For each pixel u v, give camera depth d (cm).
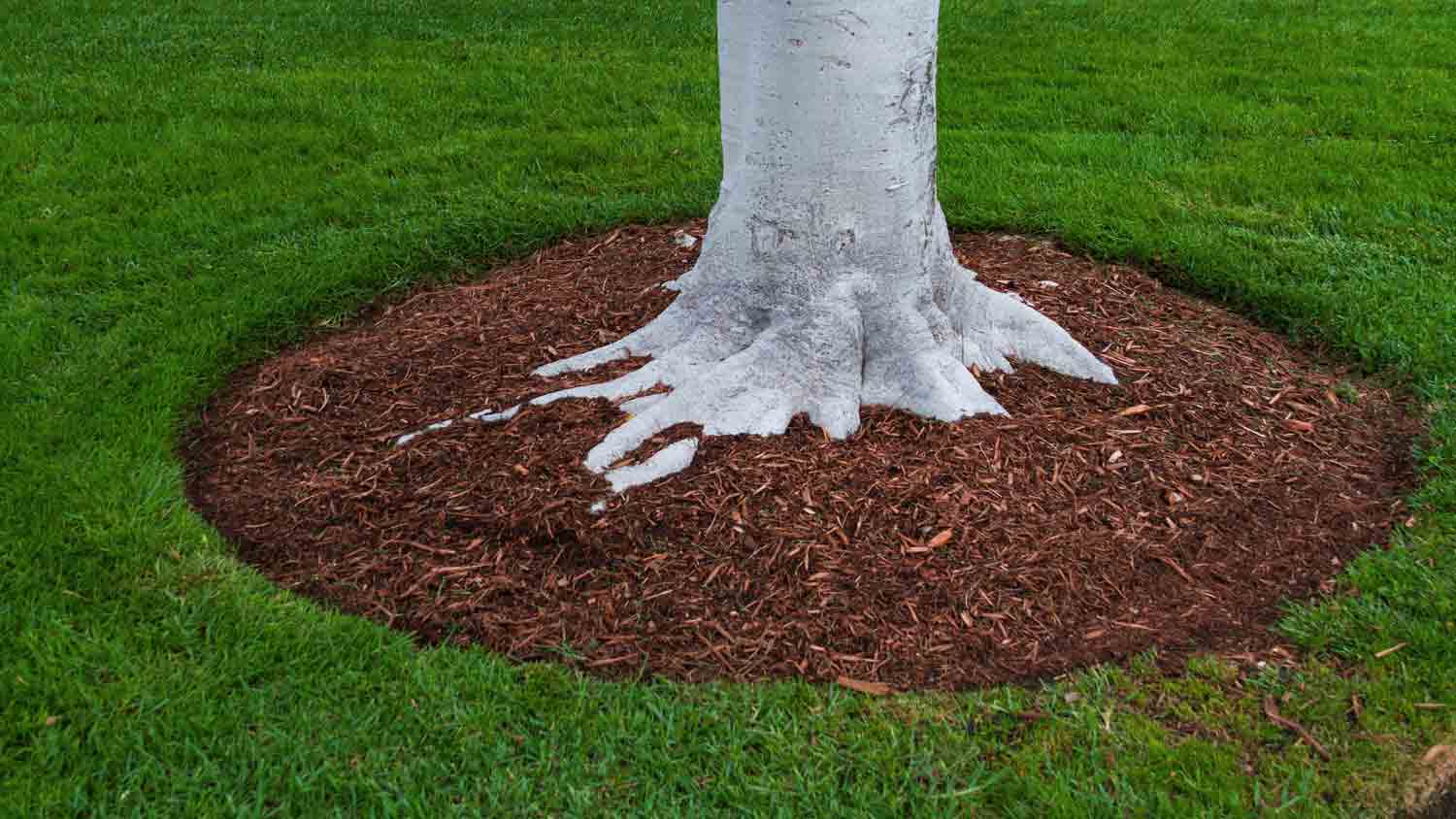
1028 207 664
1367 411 470
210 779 297
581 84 901
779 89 413
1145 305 548
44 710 314
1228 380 475
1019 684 330
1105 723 314
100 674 328
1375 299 550
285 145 774
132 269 592
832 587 358
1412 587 363
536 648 343
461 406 454
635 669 336
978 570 364
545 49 1009
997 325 470
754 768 302
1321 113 820
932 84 431
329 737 308
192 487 427
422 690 324
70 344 519
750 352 435
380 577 374
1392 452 443
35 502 400
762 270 442
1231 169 720
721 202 455
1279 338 536
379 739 309
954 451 406
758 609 353
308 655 336
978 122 823
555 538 380
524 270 591
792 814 287
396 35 1050
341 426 453
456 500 399
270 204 677
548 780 297
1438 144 762
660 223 650
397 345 509
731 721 314
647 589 361
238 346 528
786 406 425
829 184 423
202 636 347
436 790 293
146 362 504
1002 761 303
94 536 383
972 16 1120
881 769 300
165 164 731
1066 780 296
